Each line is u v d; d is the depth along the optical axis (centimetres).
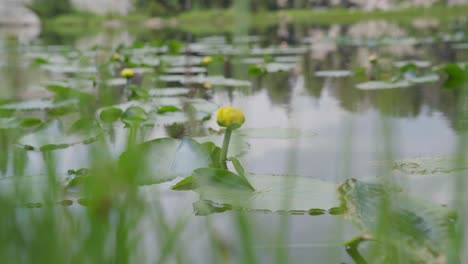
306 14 1583
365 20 1242
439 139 153
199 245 105
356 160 140
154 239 100
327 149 150
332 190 122
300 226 112
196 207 119
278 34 829
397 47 513
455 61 358
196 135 167
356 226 110
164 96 236
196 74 331
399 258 96
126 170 67
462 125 96
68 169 135
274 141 158
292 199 119
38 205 71
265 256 99
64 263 62
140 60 409
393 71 309
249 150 151
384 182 87
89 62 400
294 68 357
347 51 504
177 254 89
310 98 219
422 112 184
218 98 228
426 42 564
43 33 1016
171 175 132
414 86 242
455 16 1194
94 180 62
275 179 128
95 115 193
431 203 110
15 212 64
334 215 115
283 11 1592
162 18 1559
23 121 184
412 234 104
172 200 122
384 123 70
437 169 130
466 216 107
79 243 64
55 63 409
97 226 61
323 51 509
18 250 61
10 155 144
